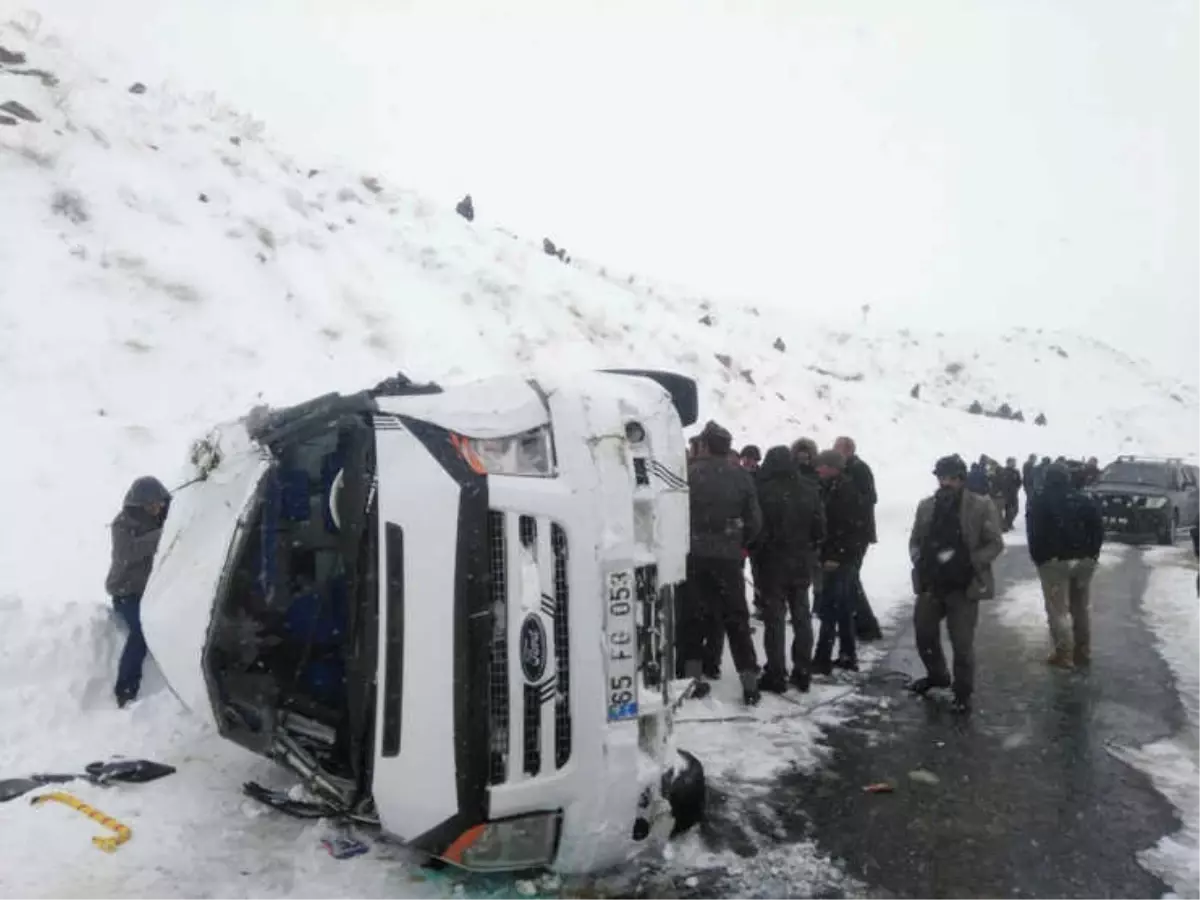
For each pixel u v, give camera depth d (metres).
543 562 3.95
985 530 7.13
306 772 4.83
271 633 5.23
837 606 8.27
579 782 3.92
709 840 4.88
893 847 4.84
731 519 7.08
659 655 4.29
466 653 3.85
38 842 4.52
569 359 20.70
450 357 17.50
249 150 22.00
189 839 4.65
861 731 6.69
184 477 5.84
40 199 14.55
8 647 6.26
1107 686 7.95
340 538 4.78
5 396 10.59
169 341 13.20
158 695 6.54
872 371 52.41
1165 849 4.85
